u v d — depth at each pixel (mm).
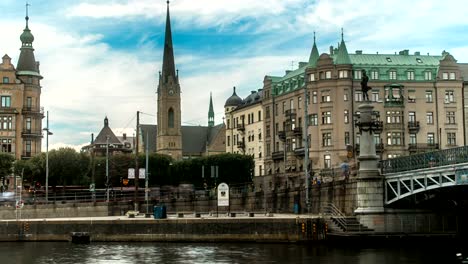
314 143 120562
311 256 60688
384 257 59656
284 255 61531
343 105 118688
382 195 70750
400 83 120625
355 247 67562
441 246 67875
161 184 142750
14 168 120312
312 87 121750
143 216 87188
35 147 136125
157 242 75000
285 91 134125
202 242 73812
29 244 75625
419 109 120875
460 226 72188
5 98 134250
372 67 121125
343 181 77750
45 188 113750
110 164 134625
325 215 74688
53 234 78375
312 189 85500
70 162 121250
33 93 137000
